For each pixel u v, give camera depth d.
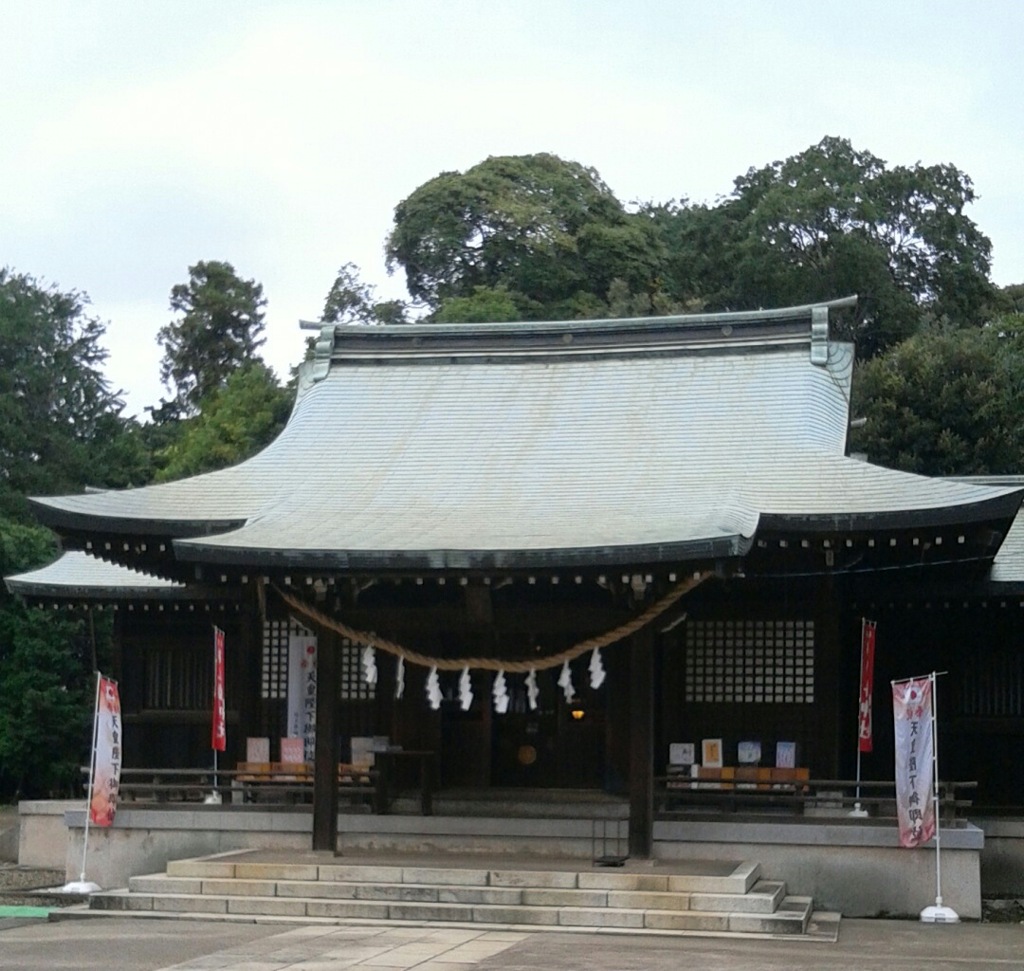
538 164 67.56
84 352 64.19
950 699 27.47
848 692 27.22
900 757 21.78
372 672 23.05
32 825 29.06
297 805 24.75
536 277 62.97
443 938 17.86
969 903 21.89
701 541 20.28
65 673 47.09
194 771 25.08
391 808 25.67
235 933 18.23
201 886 20.94
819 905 22.44
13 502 54.28
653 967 15.29
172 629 29.95
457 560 21.19
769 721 25.66
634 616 21.88
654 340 30.05
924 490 23.61
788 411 27.56
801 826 22.62
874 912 22.23
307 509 25.28
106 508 25.03
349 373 30.84
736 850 22.80
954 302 66.62
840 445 26.55
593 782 25.98
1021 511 29.67
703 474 25.61
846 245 63.66
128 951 16.36
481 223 64.69
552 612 22.30
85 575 29.62
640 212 76.75
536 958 15.95
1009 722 27.16
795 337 29.33
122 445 60.44
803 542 23.06
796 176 68.06
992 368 51.88
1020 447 50.84
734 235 67.12
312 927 19.00
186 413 75.69
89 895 21.67
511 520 23.77
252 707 27.75
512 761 26.30
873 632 24.81
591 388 29.42
